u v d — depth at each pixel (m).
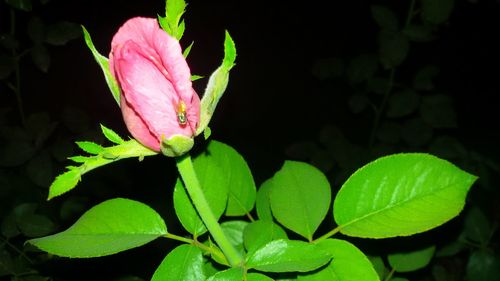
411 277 0.43
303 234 0.27
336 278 0.25
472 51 1.09
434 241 0.33
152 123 0.22
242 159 0.31
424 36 0.49
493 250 0.40
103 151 0.23
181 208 0.27
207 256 0.28
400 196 0.26
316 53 1.20
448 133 0.94
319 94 1.07
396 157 0.26
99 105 0.95
